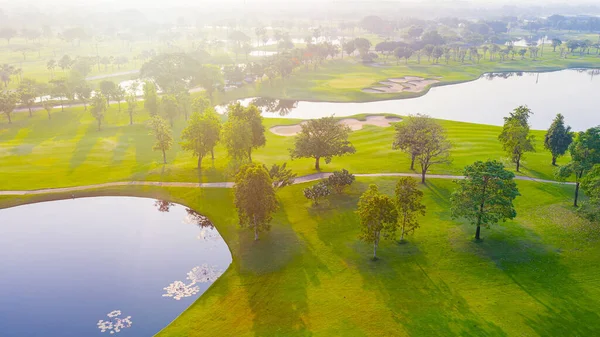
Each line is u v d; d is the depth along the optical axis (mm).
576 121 163250
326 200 85188
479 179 66375
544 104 190125
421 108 181875
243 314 55719
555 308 53719
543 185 88625
